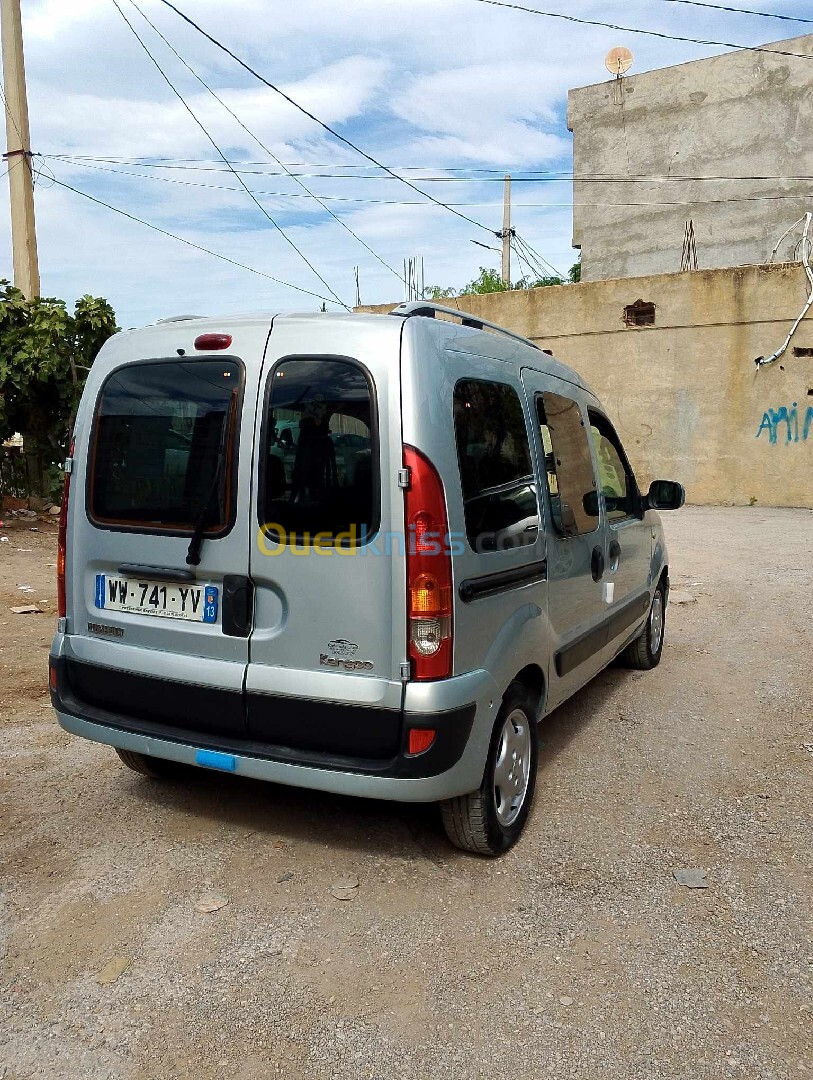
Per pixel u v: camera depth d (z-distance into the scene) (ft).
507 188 82.23
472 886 10.41
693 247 81.00
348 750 9.71
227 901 9.96
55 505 37.01
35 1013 8.06
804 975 8.78
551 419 13.01
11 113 38.45
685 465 56.80
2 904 9.84
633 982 8.63
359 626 9.49
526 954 9.07
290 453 9.77
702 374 55.57
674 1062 7.54
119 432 11.01
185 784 13.19
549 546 12.11
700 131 87.92
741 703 17.60
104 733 11.16
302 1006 8.21
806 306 52.03
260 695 9.96
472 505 10.01
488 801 10.59
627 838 11.76
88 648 11.37
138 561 10.79
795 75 82.48
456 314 11.71
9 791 12.86
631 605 16.98
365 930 9.45
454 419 9.90
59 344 34.35
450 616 9.45
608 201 93.50
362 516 9.42
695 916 9.82
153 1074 7.36
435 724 9.33
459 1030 7.91
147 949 9.04
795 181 83.56
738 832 11.96
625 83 91.56
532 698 12.13
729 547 38.11
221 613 10.25
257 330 10.16
